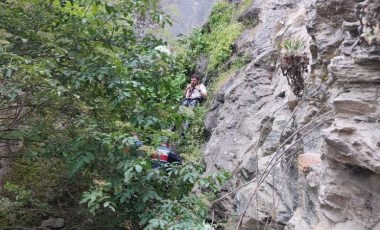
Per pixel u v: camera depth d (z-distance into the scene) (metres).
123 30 4.07
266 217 3.65
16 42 3.74
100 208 4.23
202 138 7.39
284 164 3.52
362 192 2.30
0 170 4.86
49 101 3.85
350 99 2.27
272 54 6.00
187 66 9.77
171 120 4.07
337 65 2.40
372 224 2.20
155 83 3.91
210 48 9.57
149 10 4.16
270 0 7.54
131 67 3.86
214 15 10.18
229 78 7.50
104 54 3.89
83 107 3.90
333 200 2.45
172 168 3.65
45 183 4.72
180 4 11.77
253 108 5.71
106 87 3.86
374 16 2.00
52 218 4.54
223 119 6.54
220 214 4.63
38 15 3.88
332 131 2.33
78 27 3.92
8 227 4.21
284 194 3.49
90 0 4.12
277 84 5.45
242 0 9.25
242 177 4.61
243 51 7.56
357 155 2.18
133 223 3.98
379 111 2.18
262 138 4.56
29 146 4.03
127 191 3.47
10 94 3.37
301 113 3.48
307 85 3.25
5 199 4.32
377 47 2.12
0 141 4.26
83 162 3.41
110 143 3.51
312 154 3.02
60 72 3.74
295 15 5.71
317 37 2.99
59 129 3.99
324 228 2.50
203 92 8.30
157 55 3.91
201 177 3.54
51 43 3.76
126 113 4.04
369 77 2.23
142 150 3.79
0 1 3.91
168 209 3.34
